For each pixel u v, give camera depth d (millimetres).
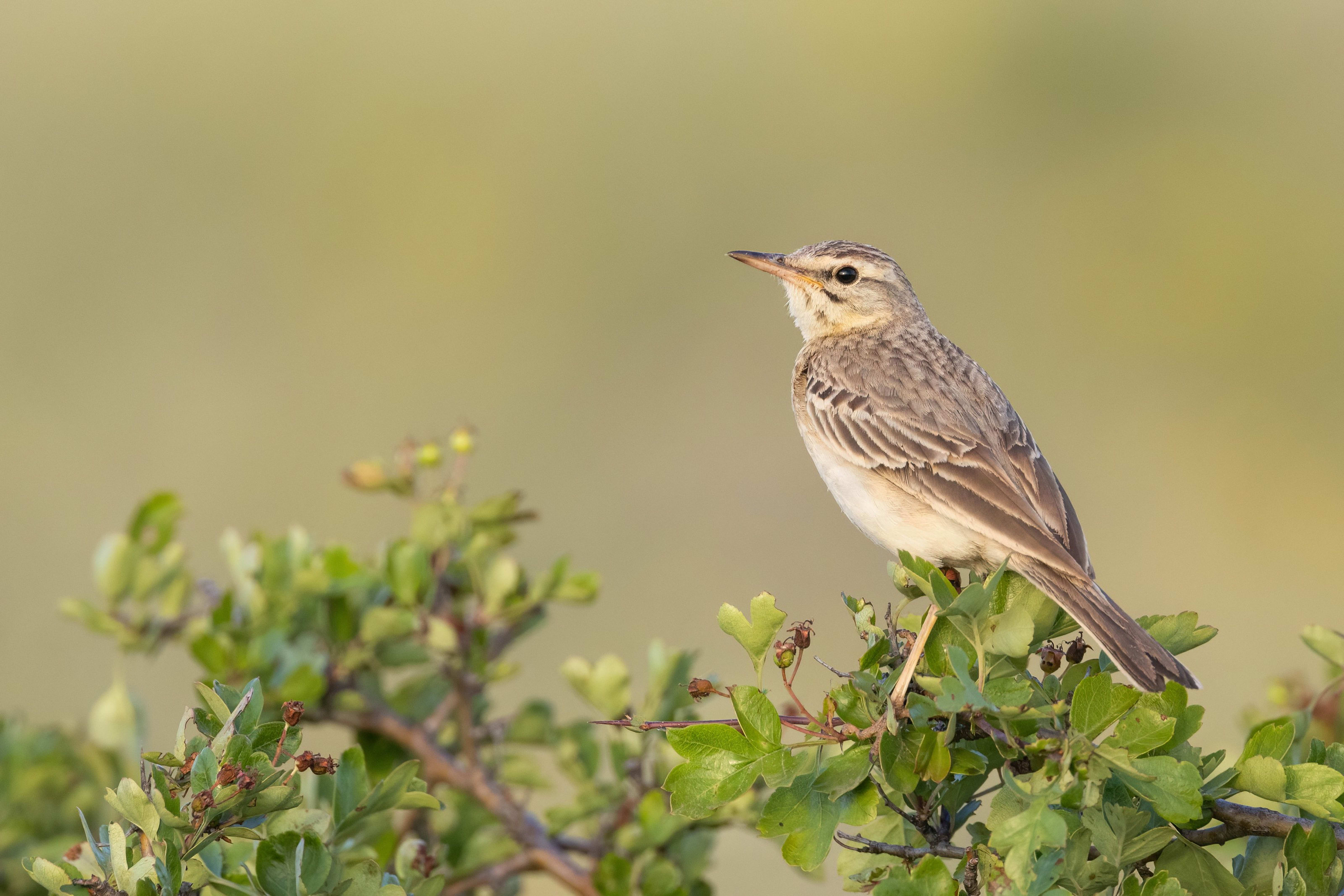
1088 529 17734
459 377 19578
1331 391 20062
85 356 18859
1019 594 6891
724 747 5391
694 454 17875
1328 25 25203
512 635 8055
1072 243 23062
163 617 8164
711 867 8961
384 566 7941
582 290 21297
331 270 20891
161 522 8250
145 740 8156
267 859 5207
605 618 15000
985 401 8617
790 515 16594
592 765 8016
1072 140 24469
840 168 23969
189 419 17859
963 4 25188
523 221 22094
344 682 7844
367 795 5809
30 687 12594
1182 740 5242
